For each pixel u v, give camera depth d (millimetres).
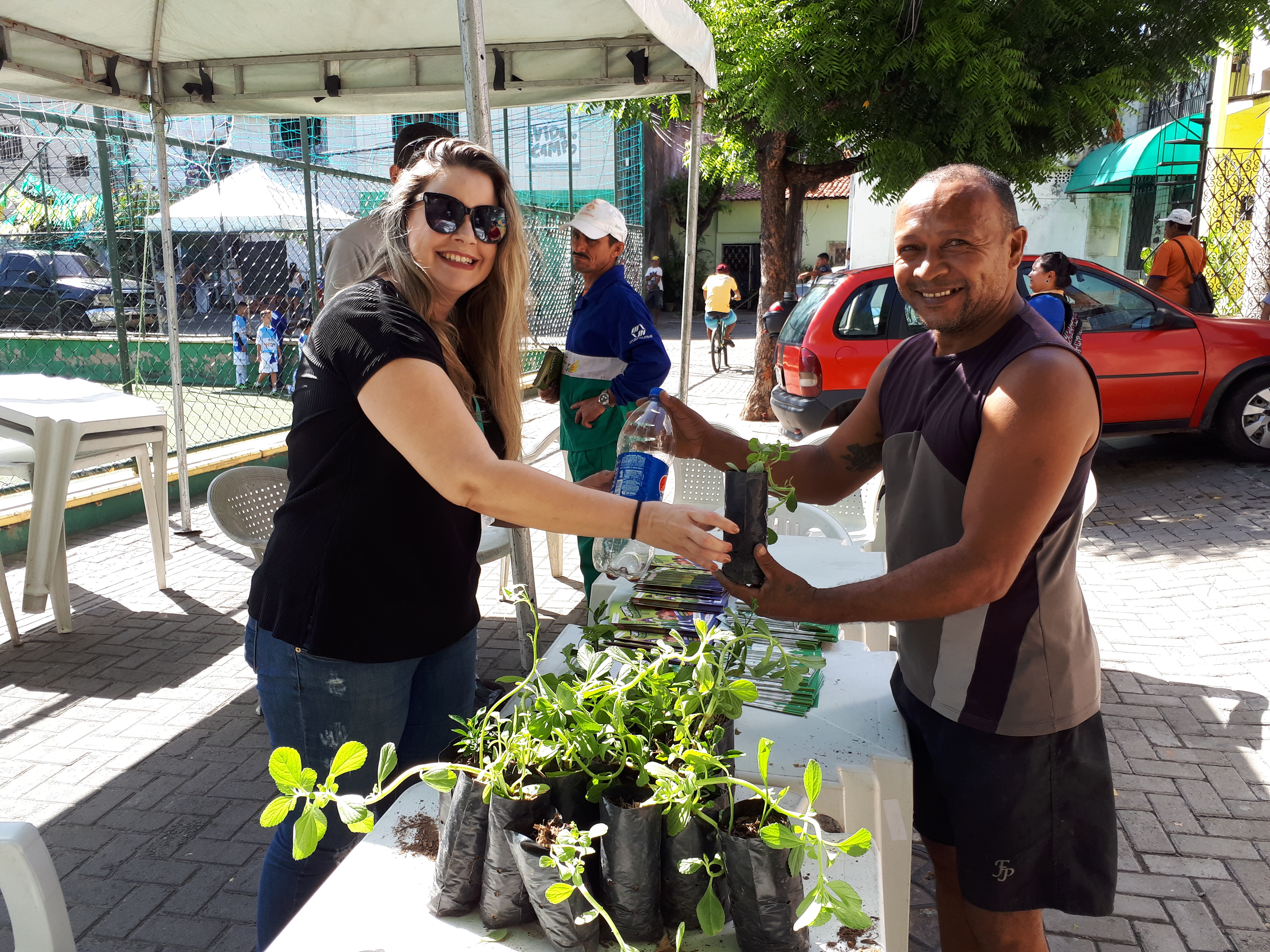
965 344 1801
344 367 1664
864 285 7551
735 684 1374
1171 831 3154
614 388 4199
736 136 9383
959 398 1757
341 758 1147
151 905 2805
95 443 4910
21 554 5996
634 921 1257
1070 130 8133
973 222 1678
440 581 1874
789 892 1202
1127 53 7992
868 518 4336
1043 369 1616
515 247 1939
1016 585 1726
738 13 7715
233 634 4852
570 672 1594
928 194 1726
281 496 4211
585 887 1147
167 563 5973
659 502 1613
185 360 13555
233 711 4016
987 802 1792
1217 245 11648
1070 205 15953
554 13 4723
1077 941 2656
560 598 5359
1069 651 1748
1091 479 3707
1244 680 4246
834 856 1121
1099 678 1830
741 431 4949
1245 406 7586
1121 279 7582
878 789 1807
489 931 1318
